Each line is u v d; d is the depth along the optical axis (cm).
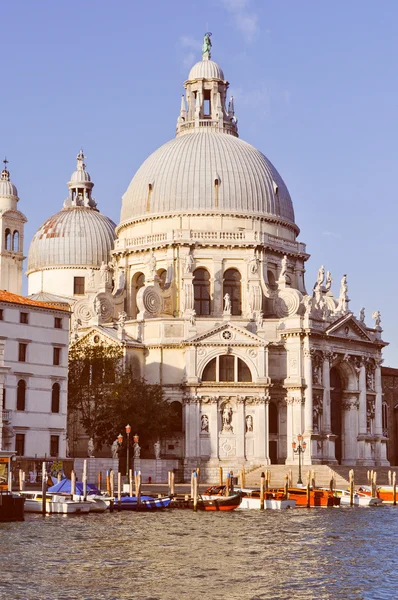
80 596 5962
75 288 17450
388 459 17675
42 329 12431
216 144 16312
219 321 14812
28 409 12175
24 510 9819
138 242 16050
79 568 6762
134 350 14838
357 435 15750
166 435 14375
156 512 10262
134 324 15150
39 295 16875
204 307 15600
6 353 11956
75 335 15062
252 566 6956
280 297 15288
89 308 16125
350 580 6525
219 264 15562
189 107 17125
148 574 6606
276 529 8944
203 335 14488
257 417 14412
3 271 15150
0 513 9038
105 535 8269
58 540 7925
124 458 13662
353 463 15650
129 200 16512
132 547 7656
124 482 13025
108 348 14362
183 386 14475
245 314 15475
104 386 14062
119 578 6462
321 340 15050
